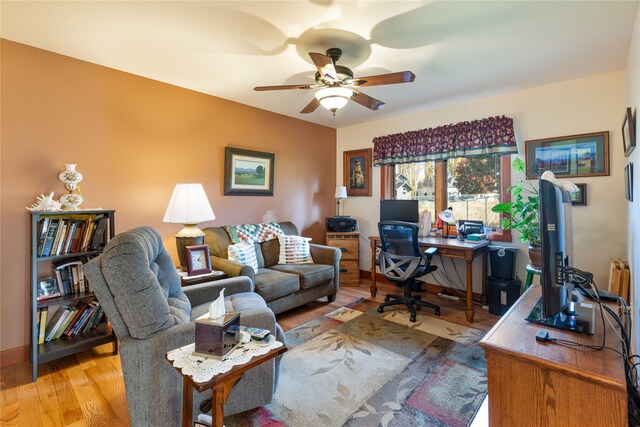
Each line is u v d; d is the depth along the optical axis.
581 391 0.98
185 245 2.87
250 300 2.24
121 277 1.39
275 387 1.89
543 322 1.29
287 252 3.75
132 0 1.84
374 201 4.71
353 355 2.41
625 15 2.00
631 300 2.25
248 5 1.89
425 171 4.22
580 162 3.05
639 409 1.12
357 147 4.89
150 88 3.03
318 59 2.01
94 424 1.68
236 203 3.81
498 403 1.12
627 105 2.61
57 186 2.50
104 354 2.47
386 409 1.79
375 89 3.34
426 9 1.94
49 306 2.36
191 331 1.50
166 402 1.44
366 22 2.07
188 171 3.33
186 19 2.04
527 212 3.03
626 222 2.75
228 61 2.65
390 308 3.47
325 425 1.67
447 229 3.90
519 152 3.41
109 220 2.51
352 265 4.46
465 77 3.02
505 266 3.33
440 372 2.17
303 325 2.99
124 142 2.87
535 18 2.04
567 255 1.37
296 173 4.52
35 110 2.40
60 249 2.30
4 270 2.29
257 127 4.00
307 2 1.86
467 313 3.10
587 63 2.72
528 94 3.34
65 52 2.48
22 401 1.88
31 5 1.88
